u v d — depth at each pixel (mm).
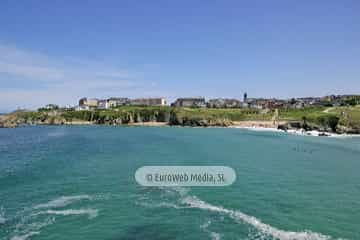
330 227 25219
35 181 40906
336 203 32094
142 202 31500
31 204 30500
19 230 23953
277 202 32156
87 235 23219
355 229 24859
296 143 103875
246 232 23906
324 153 77188
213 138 120812
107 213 28016
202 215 27719
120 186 38281
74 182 40438
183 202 31609
